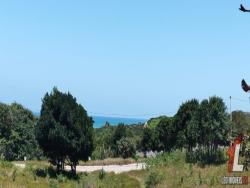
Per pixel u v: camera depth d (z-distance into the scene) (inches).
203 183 1530.5
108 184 1710.1
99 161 2746.1
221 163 1998.0
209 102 2191.2
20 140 2876.5
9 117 2883.9
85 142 1919.3
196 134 2191.2
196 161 2105.1
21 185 1456.7
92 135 1966.0
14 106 2992.1
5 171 1608.0
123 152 3240.7
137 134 4544.8
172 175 1788.9
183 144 2620.6
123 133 3373.5
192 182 1581.0
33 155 2906.0
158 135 3203.7
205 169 1840.6
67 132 1889.8
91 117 2001.7
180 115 2807.6
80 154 1915.6
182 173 1782.7
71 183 1684.3
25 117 2982.3
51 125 1894.7
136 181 1823.3
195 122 2222.0
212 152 2135.8
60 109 1909.4
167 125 3110.2
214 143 2154.3
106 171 2071.9
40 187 1507.1
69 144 1878.7
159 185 1668.3
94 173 1967.3
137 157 3036.4
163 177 1750.7
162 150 3216.0
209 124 2135.8
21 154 2874.0
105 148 3329.2
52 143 1881.2
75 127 1900.8
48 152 1910.7
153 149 3270.2
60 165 1925.4
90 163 2642.7
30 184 1513.3
